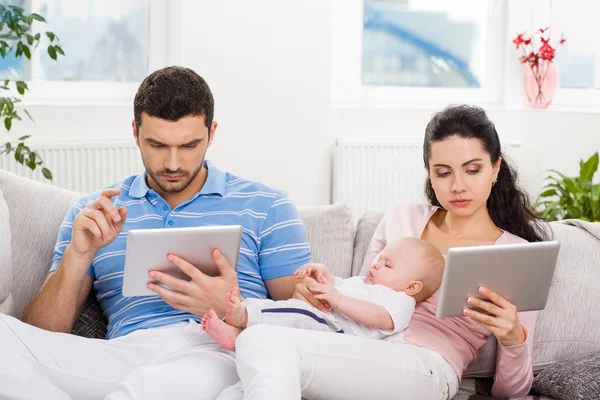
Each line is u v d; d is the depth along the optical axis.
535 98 4.57
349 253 2.20
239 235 1.78
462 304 1.74
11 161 3.65
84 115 3.86
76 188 3.79
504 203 2.04
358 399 1.71
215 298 1.78
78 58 3.99
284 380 1.54
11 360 1.60
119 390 1.63
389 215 2.17
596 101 4.67
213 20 3.86
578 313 2.01
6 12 3.37
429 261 1.97
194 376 1.67
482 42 4.64
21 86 3.34
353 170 4.27
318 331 1.74
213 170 2.10
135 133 2.02
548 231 2.06
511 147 4.45
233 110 3.95
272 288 2.06
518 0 4.57
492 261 1.70
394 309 1.87
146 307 1.95
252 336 1.66
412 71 4.59
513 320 1.75
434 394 1.78
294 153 4.09
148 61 4.08
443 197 2.01
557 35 4.65
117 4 4.02
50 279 1.93
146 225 2.02
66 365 1.76
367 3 4.46
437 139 2.00
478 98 4.67
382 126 4.43
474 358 1.97
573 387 1.78
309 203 4.16
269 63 3.98
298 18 4.00
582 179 4.14
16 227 2.12
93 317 2.05
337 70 4.45
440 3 4.57
